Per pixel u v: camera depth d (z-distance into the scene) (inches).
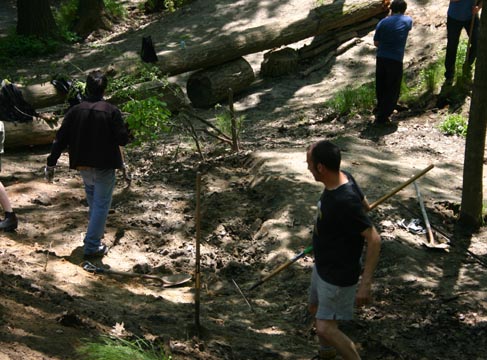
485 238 316.5
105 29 802.2
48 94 452.4
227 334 230.7
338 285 183.2
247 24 731.4
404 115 489.7
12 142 432.5
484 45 301.9
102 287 261.1
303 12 728.3
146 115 381.1
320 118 502.9
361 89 512.4
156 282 277.6
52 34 758.5
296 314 256.5
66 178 393.1
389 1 657.0
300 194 343.9
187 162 416.8
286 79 600.7
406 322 247.0
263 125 500.4
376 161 390.0
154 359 183.6
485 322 245.9
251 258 303.1
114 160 279.6
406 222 322.3
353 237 180.4
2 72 664.4
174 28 754.2
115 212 340.2
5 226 303.0
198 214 220.5
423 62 563.2
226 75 556.1
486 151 410.6
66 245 299.6
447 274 284.2
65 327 200.5
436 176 376.8
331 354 200.1
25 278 249.6
